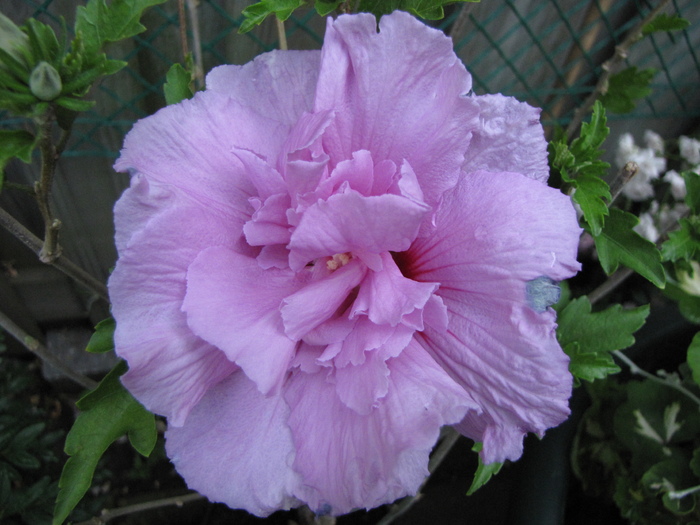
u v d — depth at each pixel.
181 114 0.14
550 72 0.33
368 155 0.14
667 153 0.36
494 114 0.15
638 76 0.23
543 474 0.28
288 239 0.15
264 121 0.15
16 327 0.23
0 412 0.31
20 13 0.22
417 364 0.14
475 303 0.14
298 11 0.25
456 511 0.35
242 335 0.13
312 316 0.14
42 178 0.15
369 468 0.13
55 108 0.13
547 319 0.13
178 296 0.14
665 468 0.28
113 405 0.17
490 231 0.14
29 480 0.33
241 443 0.15
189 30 0.24
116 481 0.35
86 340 0.36
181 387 0.14
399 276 0.14
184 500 0.30
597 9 0.30
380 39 0.14
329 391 0.14
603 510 0.31
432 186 0.14
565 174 0.18
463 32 0.29
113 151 0.28
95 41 0.14
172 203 0.14
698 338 0.25
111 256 0.33
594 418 0.30
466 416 0.15
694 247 0.22
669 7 0.30
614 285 0.25
